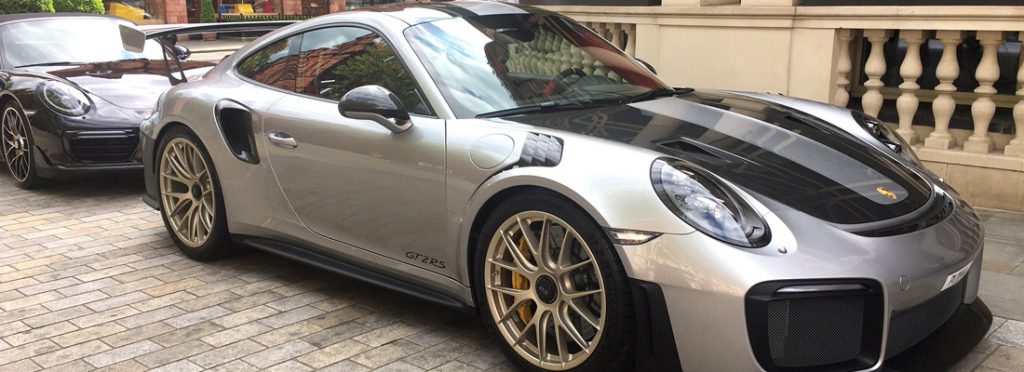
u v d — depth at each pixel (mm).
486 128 2906
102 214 5348
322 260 3590
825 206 2531
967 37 5078
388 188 3156
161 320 3438
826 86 5469
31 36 6941
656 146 2713
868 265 2334
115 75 6492
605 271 2494
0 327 3393
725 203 2416
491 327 2910
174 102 4172
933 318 2580
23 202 5727
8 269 4176
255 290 3795
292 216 3648
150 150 4371
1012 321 3230
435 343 3156
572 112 3082
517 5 3926
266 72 3904
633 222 2432
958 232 2686
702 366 2381
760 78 5762
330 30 3686
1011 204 4812
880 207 2609
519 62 3377
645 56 6438
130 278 3998
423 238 3092
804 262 2301
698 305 2336
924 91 5281
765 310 2270
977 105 4879
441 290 3119
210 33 6918
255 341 3197
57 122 5633
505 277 2879
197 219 4184
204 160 4023
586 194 2512
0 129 6297
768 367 2312
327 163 3385
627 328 2490
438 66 3219
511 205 2738
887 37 5223
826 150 2936
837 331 2348
